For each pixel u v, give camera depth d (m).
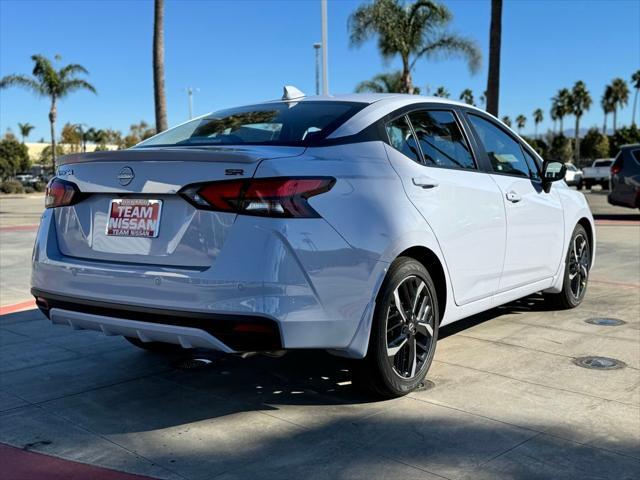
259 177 3.07
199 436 3.25
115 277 3.31
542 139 98.50
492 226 4.34
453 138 4.31
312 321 3.12
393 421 3.38
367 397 3.71
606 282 7.18
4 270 8.69
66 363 4.47
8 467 2.93
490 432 3.23
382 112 3.84
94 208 3.55
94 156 3.46
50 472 2.88
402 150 3.79
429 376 4.07
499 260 4.46
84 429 3.36
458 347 4.69
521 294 4.91
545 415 3.43
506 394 3.75
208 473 2.86
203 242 3.13
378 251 3.35
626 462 2.91
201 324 3.11
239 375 4.19
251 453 3.05
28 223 17.31
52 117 40.75
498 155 4.75
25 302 6.52
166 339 3.28
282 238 3.04
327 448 3.08
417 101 4.19
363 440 3.16
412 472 2.83
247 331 3.02
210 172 3.14
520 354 4.51
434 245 3.75
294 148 3.38
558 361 4.35
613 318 5.50
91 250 3.53
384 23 23.41
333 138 3.50
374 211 3.38
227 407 3.64
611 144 77.06
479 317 5.59
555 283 5.43
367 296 3.33
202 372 4.26
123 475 2.84
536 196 4.99
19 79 38.53
